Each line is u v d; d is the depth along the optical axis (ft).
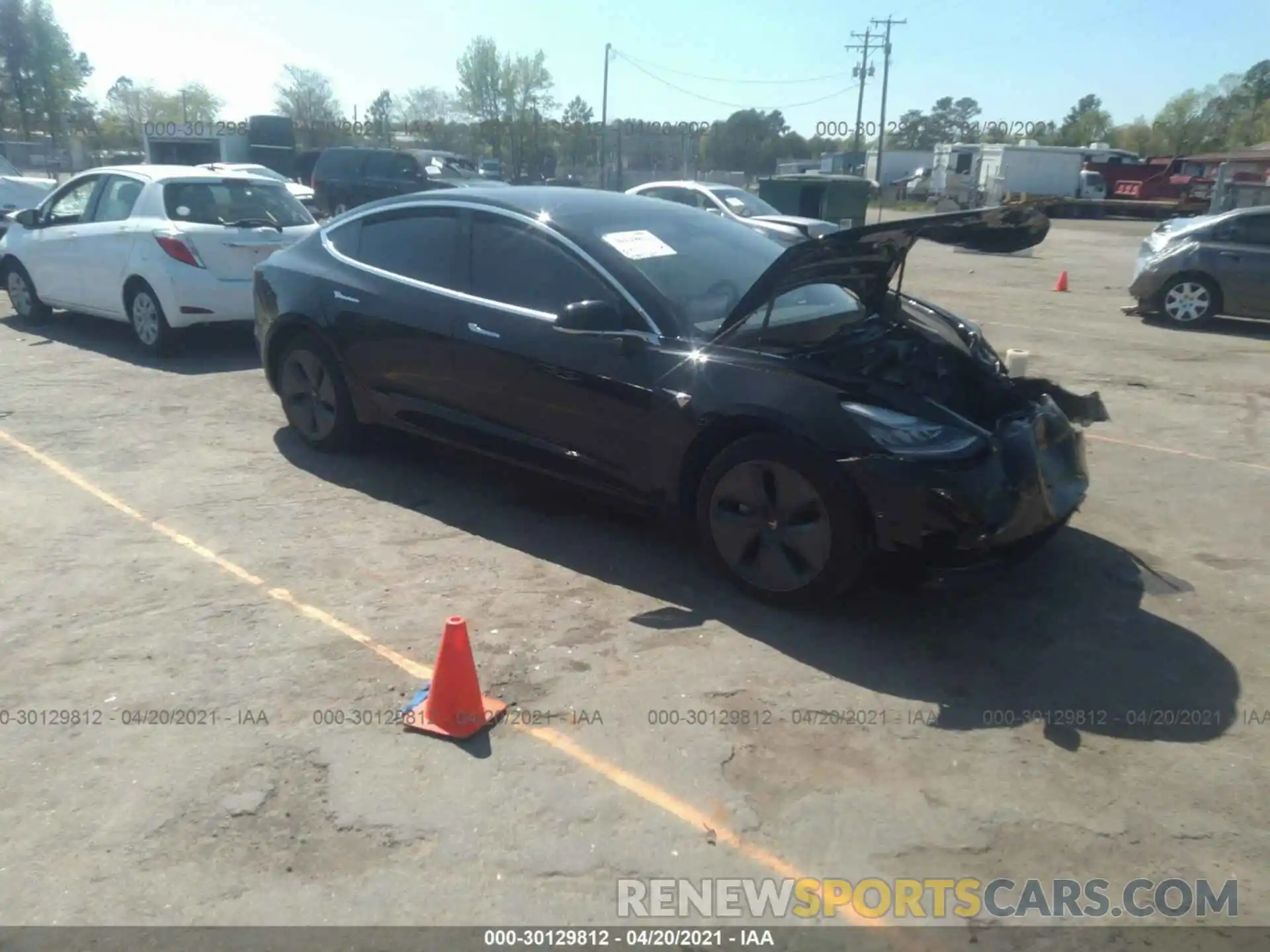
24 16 160.66
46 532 16.87
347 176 74.28
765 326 15.26
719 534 14.88
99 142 169.89
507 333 16.80
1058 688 12.76
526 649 13.34
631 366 15.35
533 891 9.29
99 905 9.01
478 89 163.73
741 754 11.25
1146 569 16.46
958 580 13.67
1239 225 40.81
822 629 14.03
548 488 19.43
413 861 9.59
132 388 26.40
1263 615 14.89
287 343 21.02
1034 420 14.79
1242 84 268.00
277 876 9.37
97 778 10.64
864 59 188.03
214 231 28.89
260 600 14.61
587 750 11.24
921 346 16.19
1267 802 10.68
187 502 18.31
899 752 11.35
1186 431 24.82
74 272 31.60
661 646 13.50
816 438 13.47
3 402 24.76
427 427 18.61
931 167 180.75
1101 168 154.71
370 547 16.53
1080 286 56.34
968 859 9.78
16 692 12.19
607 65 136.36
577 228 16.67
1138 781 10.96
